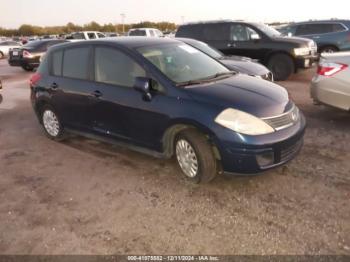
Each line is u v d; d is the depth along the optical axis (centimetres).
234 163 363
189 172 405
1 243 321
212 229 321
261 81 456
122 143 475
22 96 1020
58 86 545
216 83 421
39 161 506
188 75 438
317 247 290
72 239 321
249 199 368
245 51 1110
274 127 367
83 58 512
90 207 371
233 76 464
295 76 1159
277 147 362
